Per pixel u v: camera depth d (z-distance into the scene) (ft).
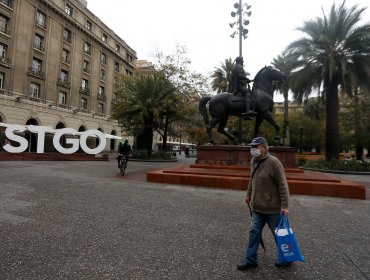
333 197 25.77
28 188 24.12
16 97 93.91
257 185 10.61
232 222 16.05
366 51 59.21
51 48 109.81
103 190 24.72
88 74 133.39
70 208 17.78
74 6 121.90
